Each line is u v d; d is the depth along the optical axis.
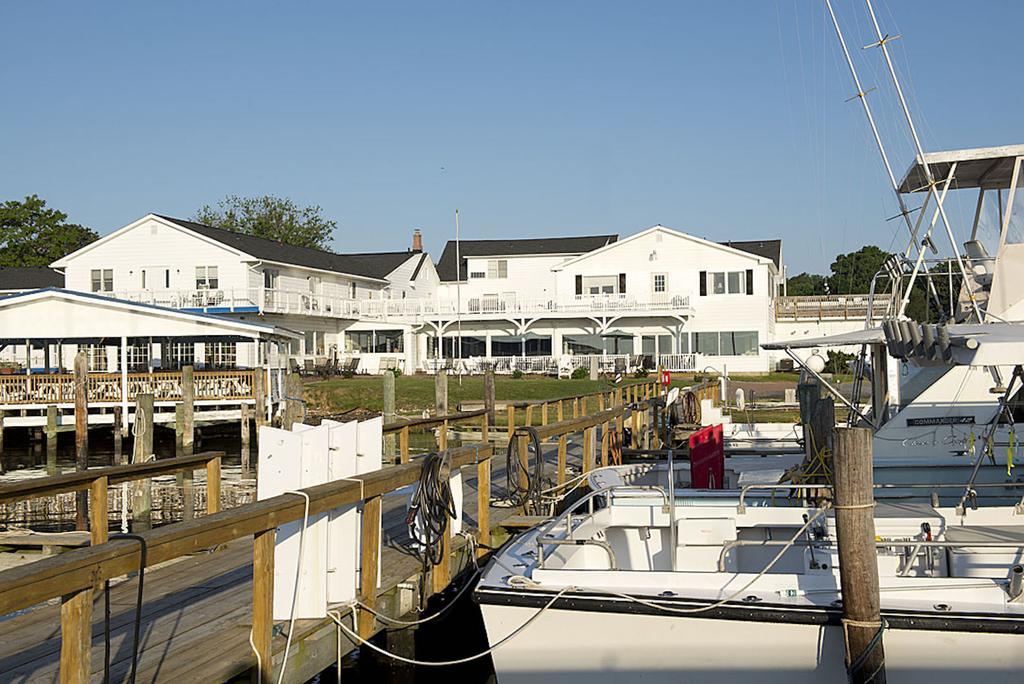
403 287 57.28
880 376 9.34
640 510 7.71
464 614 8.66
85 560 4.04
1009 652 5.47
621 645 5.92
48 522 15.84
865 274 76.50
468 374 45.72
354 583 6.71
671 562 7.42
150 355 33.94
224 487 20.42
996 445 8.69
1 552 11.08
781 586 5.96
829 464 9.05
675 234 47.72
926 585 5.88
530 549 7.23
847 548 5.43
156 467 7.84
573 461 16.81
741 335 46.88
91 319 29.00
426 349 51.72
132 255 45.59
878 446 8.90
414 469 7.54
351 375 44.31
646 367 45.28
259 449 6.77
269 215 84.38
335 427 7.07
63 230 73.19
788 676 5.73
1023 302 9.46
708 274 47.41
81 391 23.22
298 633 5.95
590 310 47.94
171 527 4.68
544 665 6.05
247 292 42.66
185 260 44.94
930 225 10.27
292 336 31.69
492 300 49.28
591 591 5.95
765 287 46.53
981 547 6.21
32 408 27.86
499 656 6.12
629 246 48.50
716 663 5.81
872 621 5.40
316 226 86.31
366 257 59.16
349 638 6.50
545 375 46.91
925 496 8.53
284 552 6.39
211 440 31.20
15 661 5.57
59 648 5.85
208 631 6.14
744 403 26.69
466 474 14.59
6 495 6.25
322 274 49.66
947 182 10.30
